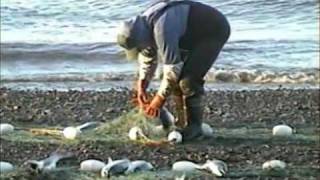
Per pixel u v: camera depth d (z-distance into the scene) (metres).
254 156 9.80
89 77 18.45
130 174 8.87
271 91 16.06
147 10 9.81
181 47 9.91
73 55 20.67
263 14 23.30
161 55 9.75
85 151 9.94
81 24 21.34
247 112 13.15
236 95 15.27
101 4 16.42
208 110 13.27
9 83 17.67
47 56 20.80
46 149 10.11
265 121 12.26
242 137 10.76
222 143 10.38
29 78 18.38
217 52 10.07
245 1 22.75
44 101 14.31
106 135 10.62
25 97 14.80
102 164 9.12
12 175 8.86
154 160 9.54
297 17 23.86
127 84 17.47
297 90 16.23
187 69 9.98
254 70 19.00
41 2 17.88
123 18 13.84
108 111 13.14
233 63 20.05
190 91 10.10
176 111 10.50
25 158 9.76
